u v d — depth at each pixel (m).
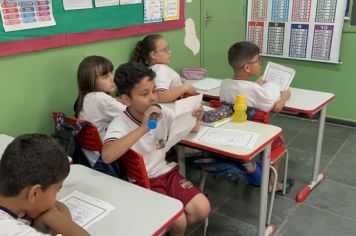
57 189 0.93
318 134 2.46
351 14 3.44
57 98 2.22
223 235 2.09
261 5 3.91
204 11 3.34
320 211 2.30
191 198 1.67
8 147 0.89
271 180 2.24
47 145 0.89
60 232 0.97
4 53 1.87
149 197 1.23
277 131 1.82
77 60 2.29
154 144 1.69
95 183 1.33
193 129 1.81
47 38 2.06
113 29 2.47
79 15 2.22
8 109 1.97
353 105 3.68
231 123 1.94
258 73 2.24
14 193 0.86
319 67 3.77
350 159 3.00
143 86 1.54
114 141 1.48
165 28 2.92
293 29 3.79
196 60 3.39
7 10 1.84
